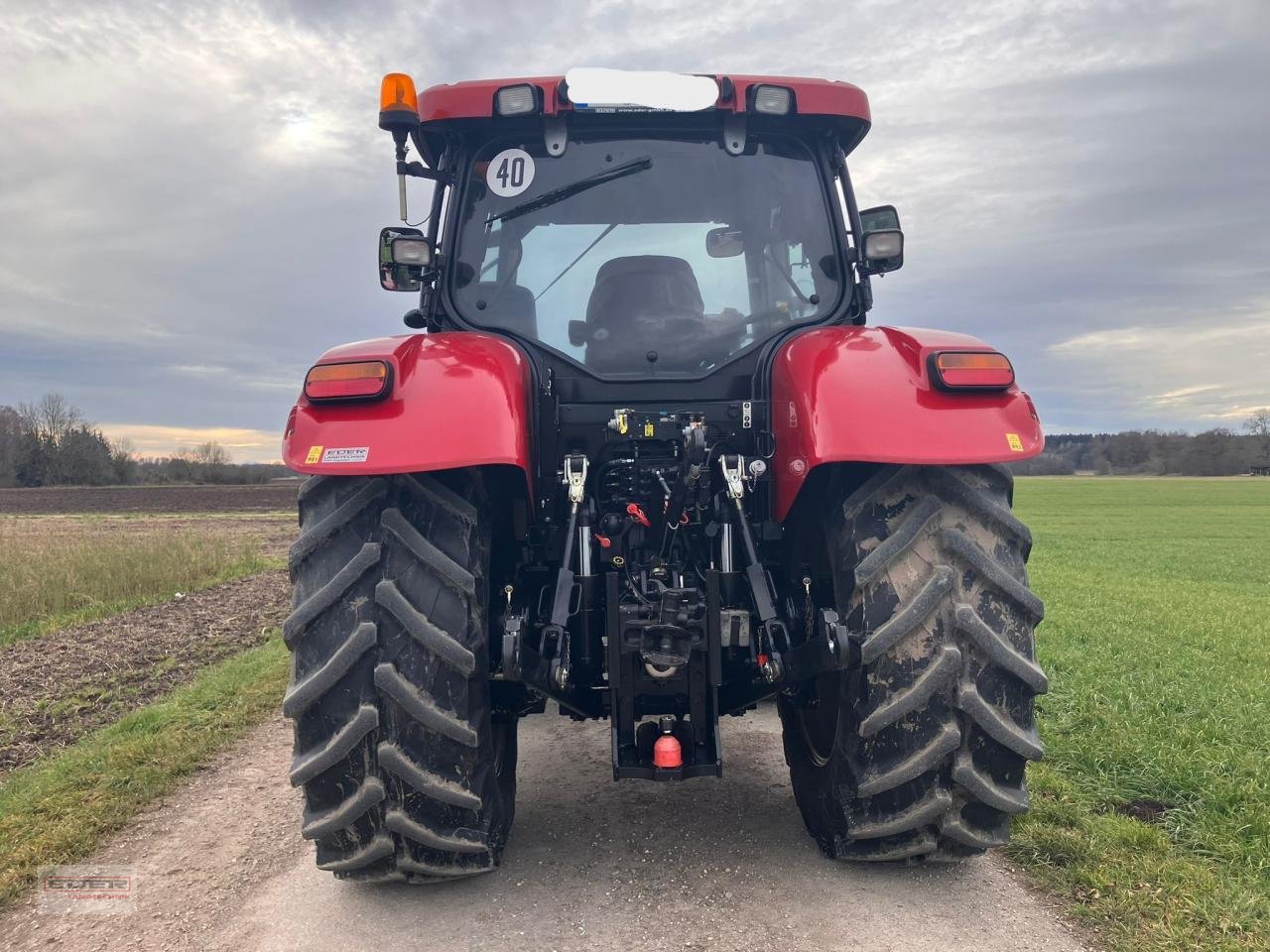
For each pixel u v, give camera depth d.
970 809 2.39
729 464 2.67
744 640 2.54
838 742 2.48
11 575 9.71
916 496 2.40
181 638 7.59
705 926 2.42
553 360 3.03
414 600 2.29
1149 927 2.36
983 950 2.28
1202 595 10.74
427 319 3.16
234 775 3.92
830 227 3.22
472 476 2.55
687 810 3.29
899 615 2.28
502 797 2.78
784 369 2.71
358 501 2.35
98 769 3.96
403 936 2.41
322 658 2.27
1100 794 3.32
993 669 2.31
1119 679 5.33
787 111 3.11
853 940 2.33
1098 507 44.62
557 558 2.86
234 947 2.40
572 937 2.38
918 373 2.46
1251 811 3.10
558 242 3.14
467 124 3.13
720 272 3.13
